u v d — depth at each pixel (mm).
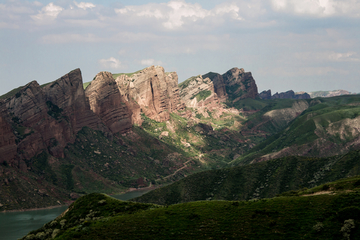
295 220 80875
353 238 70125
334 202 83938
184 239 78938
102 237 82625
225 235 79125
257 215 86562
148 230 84625
